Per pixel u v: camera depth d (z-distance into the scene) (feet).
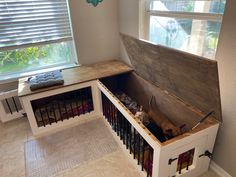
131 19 6.57
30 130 6.56
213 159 4.75
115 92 7.93
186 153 4.12
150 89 6.06
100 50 7.73
